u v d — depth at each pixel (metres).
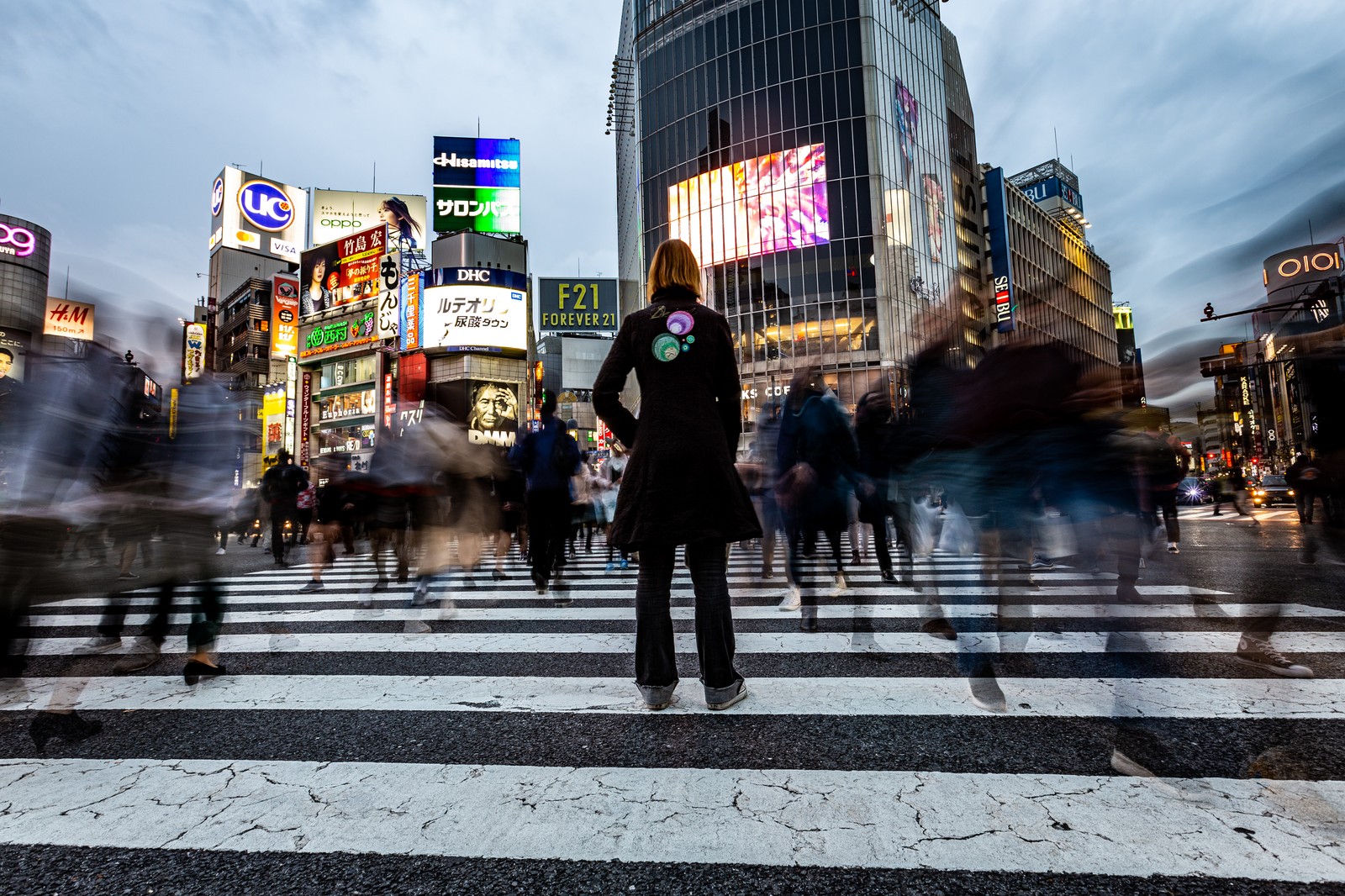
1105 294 73.00
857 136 41.62
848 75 42.16
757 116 44.03
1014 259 55.00
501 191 54.12
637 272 50.91
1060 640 3.68
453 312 42.34
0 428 2.80
